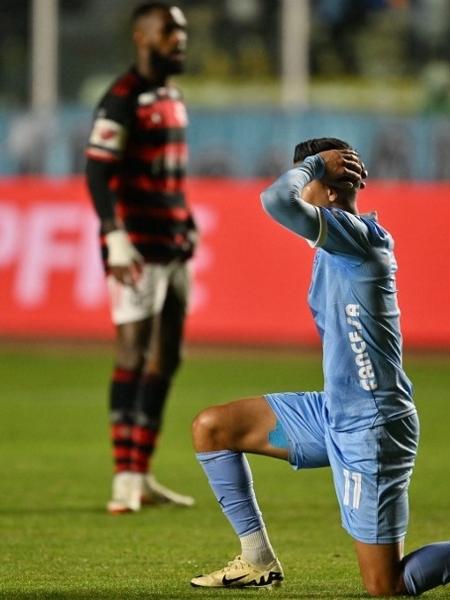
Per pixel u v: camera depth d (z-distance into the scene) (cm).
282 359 5647
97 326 5731
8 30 7181
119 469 2875
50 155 6562
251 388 4825
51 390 4906
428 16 7169
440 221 5588
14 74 7194
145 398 2916
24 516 2769
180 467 3503
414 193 5619
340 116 6481
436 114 7088
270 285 5669
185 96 7238
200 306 5712
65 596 1958
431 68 7150
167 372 2941
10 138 6575
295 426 1916
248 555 1994
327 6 7188
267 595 1955
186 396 4691
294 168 1788
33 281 5797
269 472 3438
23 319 5788
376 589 1844
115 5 7200
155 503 2917
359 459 1814
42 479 3262
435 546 1844
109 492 3091
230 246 5706
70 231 5775
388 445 1809
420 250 5600
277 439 1927
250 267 5691
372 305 1806
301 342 5922
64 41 7194
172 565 2241
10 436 3962
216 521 2728
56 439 3916
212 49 7231
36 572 2170
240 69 7200
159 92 2917
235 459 1959
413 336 5581
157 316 2950
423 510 2845
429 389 4931
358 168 1841
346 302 1809
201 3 7219
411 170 6444
